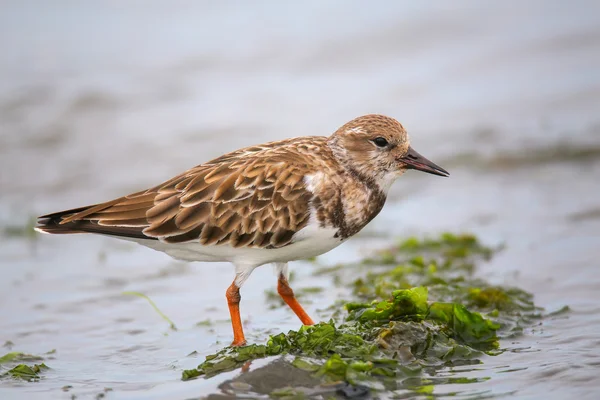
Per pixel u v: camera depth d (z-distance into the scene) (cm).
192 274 1334
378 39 2377
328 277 1302
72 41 2492
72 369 968
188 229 977
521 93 2030
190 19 2602
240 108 2067
